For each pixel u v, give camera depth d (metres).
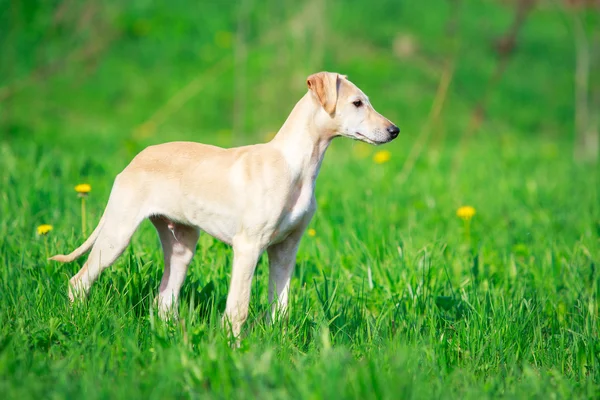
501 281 7.33
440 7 25.20
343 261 7.58
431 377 5.31
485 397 4.85
